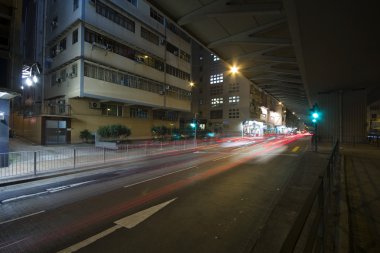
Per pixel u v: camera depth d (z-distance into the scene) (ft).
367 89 83.15
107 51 84.43
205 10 41.16
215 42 54.70
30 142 78.84
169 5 40.47
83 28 76.84
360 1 28.17
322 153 58.23
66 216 18.28
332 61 51.24
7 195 24.09
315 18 32.63
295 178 30.78
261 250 12.98
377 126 195.93
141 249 13.24
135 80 96.84
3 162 37.50
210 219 17.31
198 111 200.95
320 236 7.97
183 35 129.80
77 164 41.63
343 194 20.08
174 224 16.49
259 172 35.01
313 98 105.91
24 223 17.07
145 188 26.14
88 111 85.46
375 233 13.11
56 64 90.79
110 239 14.46
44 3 101.14
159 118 121.08
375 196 19.83
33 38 114.11
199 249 13.16
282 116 314.35
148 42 103.30
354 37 38.65
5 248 13.70
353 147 68.64
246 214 18.25
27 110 92.27
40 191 25.52
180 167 39.81
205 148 76.59
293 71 69.56
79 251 13.19
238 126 176.65
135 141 91.91
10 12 38.17
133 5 94.32
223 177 31.60
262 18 42.86
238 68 74.54
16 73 38.32
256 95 194.08
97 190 25.59
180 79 126.82
